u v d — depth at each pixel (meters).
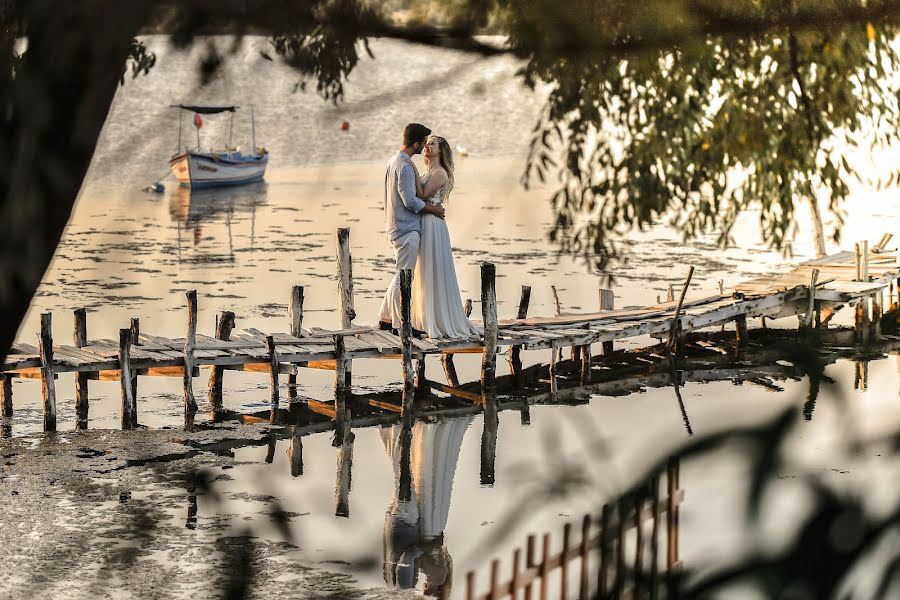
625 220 9.84
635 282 45.97
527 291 36.31
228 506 22.30
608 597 2.49
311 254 54.06
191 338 29.59
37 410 30.44
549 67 4.55
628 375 35.19
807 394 2.99
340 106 3.24
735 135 9.40
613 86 7.39
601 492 2.83
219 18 2.58
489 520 21.48
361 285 46.84
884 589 2.16
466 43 3.43
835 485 2.29
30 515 21.69
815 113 9.64
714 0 5.41
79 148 2.76
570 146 8.21
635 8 4.72
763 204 10.42
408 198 30.41
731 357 37.12
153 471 24.94
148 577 18.55
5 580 18.45
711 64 8.80
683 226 10.39
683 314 37.03
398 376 35.34
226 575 18.52
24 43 2.69
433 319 31.88
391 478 24.72
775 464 2.28
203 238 58.19
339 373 31.00
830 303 41.09
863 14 6.11
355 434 28.98
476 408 31.59
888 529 2.21
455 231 52.47
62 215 2.82
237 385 33.94
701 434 2.36
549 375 35.44
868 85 9.72
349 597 17.62
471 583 3.61
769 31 6.14
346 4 3.01
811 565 2.16
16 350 29.08
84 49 2.64
